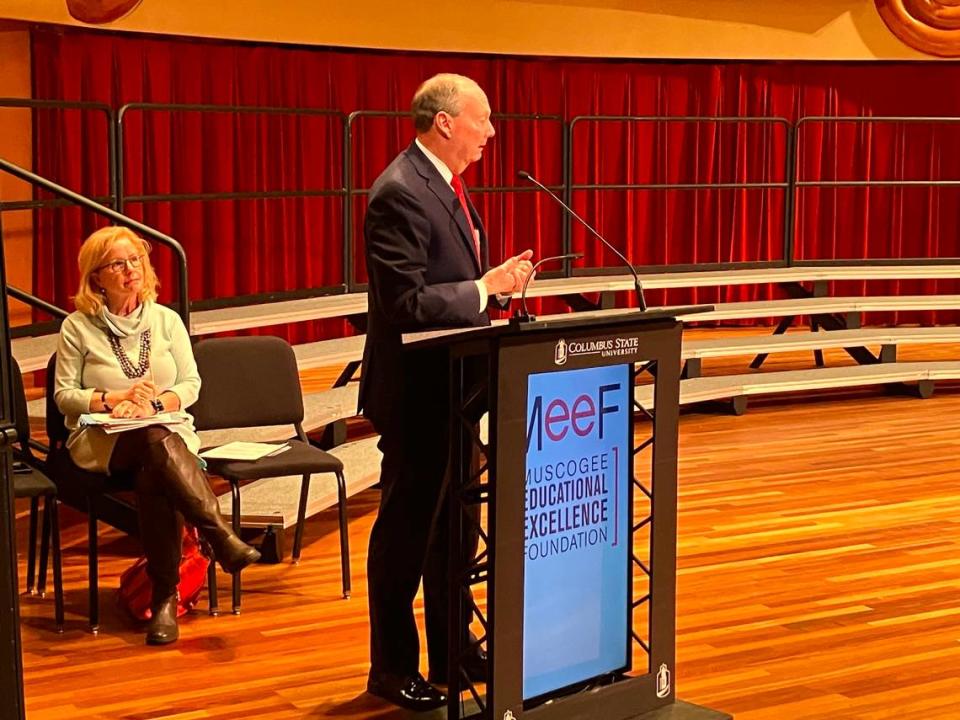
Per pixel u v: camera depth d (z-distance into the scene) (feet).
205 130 22.89
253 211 23.65
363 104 25.14
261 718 9.56
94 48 20.81
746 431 20.77
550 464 8.34
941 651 10.99
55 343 15.75
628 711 8.91
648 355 8.67
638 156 28.45
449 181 9.39
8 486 6.44
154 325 12.23
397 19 23.90
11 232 20.27
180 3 20.95
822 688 10.11
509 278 9.08
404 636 9.62
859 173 29.78
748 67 28.73
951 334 24.03
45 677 10.45
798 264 25.90
